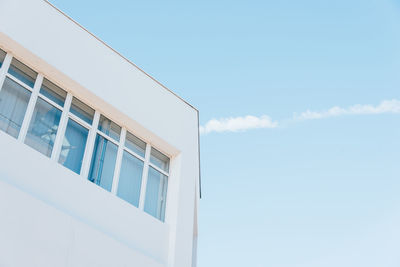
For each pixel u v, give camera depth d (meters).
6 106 7.62
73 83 8.66
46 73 8.46
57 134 8.14
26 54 8.17
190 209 9.41
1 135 7.08
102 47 9.57
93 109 9.05
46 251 6.60
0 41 7.97
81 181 7.83
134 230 8.20
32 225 6.62
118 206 8.17
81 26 9.34
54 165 7.56
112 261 7.37
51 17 8.83
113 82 9.41
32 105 7.98
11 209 6.48
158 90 10.43
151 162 9.65
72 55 8.86
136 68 10.12
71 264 6.81
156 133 9.74
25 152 7.25
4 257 6.12
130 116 9.38
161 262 8.31
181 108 10.82
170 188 9.59
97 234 7.38
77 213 7.45
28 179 7.07
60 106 8.47
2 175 6.77
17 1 8.39
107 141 8.95
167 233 8.77
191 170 10.04
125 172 8.98
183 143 10.26
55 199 7.27
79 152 8.35
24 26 8.27
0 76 7.74
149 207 9.07
